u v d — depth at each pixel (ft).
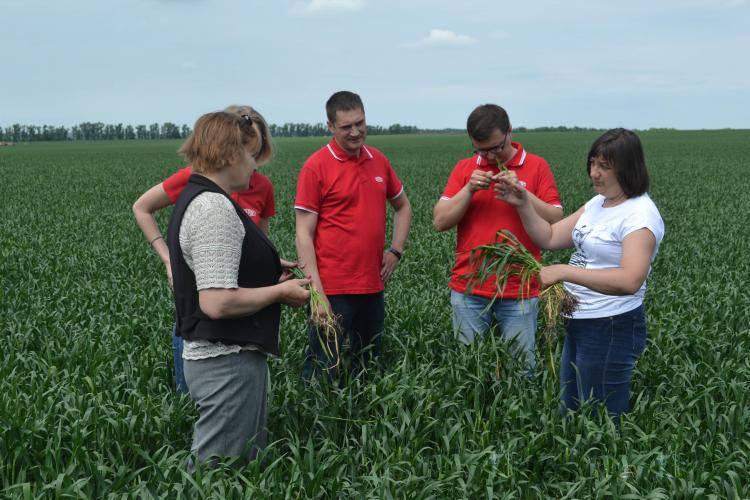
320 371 15.84
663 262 32.86
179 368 15.58
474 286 16.30
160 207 15.44
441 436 12.71
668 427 13.29
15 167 145.89
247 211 15.12
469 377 15.34
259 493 10.13
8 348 18.84
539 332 19.60
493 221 15.99
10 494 10.57
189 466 11.21
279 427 13.46
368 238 16.11
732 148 198.08
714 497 10.38
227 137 10.32
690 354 18.79
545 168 16.29
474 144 15.37
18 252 35.35
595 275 11.91
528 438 12.42
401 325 19.72
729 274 29.43
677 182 87.10
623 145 11.90
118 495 10.53
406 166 128.47
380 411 14.25
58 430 11.84
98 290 26.27
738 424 13.23
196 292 10.49
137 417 12.75
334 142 16.16
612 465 11.27
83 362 17.37
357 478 11.61
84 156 206.69
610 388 13.21
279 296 10.61
